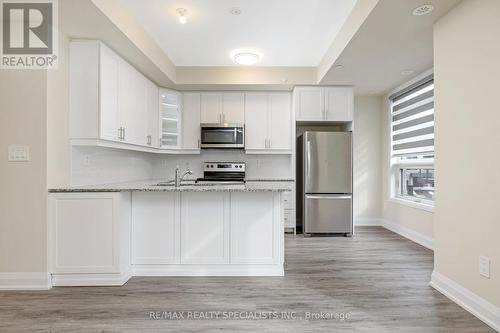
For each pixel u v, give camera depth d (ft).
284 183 15.52
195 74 14.57
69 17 8.09
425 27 8.75
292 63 14.29
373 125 17.34
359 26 8.75
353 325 6.52
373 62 11.78
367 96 17.30
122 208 8.86
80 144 9.34
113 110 10.18
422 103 13.55
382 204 17.29
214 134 15.49
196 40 11.60
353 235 15.12
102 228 8.66
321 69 13.89
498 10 6.24
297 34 11.12
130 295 8.03
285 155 17.07
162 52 12.64
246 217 9.45
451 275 7.79
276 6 9.14
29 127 8.36
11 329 6.39
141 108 12.69
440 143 8.20
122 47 10.06
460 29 7.39
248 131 15.81
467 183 7.16
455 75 7.57
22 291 8.31
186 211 9.46
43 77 8.34
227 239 9.44
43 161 8.39
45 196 8.46
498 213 6.27
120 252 8.73
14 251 8.46
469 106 7.09
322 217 14.99
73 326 6.49
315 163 15.05
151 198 9.48
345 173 15.07
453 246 7.69
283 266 10.23
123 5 8.98
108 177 11.80
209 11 9.41
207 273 9.46
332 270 9.99
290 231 15.76
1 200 8.43
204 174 16.74
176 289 8.42
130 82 11.55
